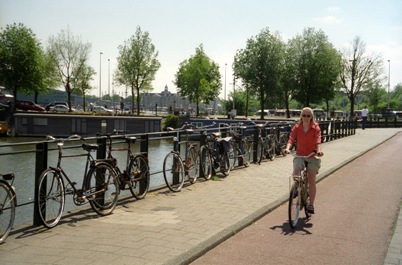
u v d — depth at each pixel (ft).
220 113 244.01
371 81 181.78
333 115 175.22
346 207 25.68
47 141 19.48
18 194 44.62
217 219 21.47
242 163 41.29
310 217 23.11
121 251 16.17
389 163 46.73
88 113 160.66
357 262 16.34
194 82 203.51
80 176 25.57
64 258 15.28
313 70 169.27
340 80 181.57
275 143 50.42
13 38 160.76
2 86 164.66
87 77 183.93
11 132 138.21
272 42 168.55
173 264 14.90
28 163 63.41
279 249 17.63
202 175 34.01
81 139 21.48
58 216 19.63
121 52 165.37
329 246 18.20
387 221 22.52
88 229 19.11
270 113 246.06
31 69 162.61
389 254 17.07
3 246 16.49
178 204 24.88
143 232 18.80
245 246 17.90
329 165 42.65
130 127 138.72
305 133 22.20
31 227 19.15
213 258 16.37
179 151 30.17
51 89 184.55
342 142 73.77
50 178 19.31
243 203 25.36
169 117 152.35
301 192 21.77
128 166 25.07
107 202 22.50
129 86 167.32
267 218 22.72
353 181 34.96
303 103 175.11
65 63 178.40
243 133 41.91
